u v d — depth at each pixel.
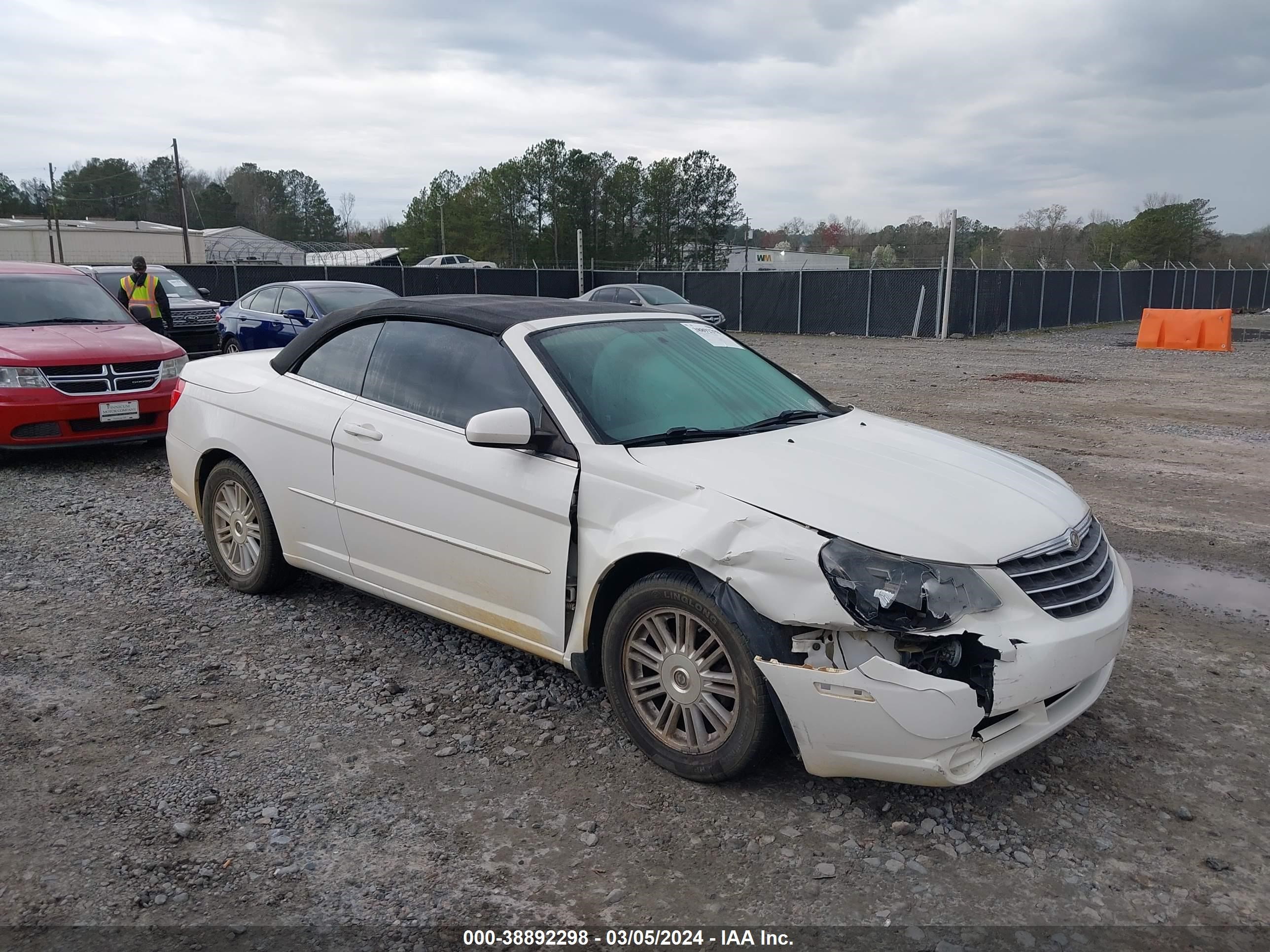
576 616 3.66
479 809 3.26
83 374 8.34
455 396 4.15
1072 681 3.13
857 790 3.38
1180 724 3.92
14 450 8.30
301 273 33.69
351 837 3.09
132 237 68.56
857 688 2.94
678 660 3.38
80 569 5.66
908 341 27.06
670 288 35.09
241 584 5.23
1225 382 15.88
